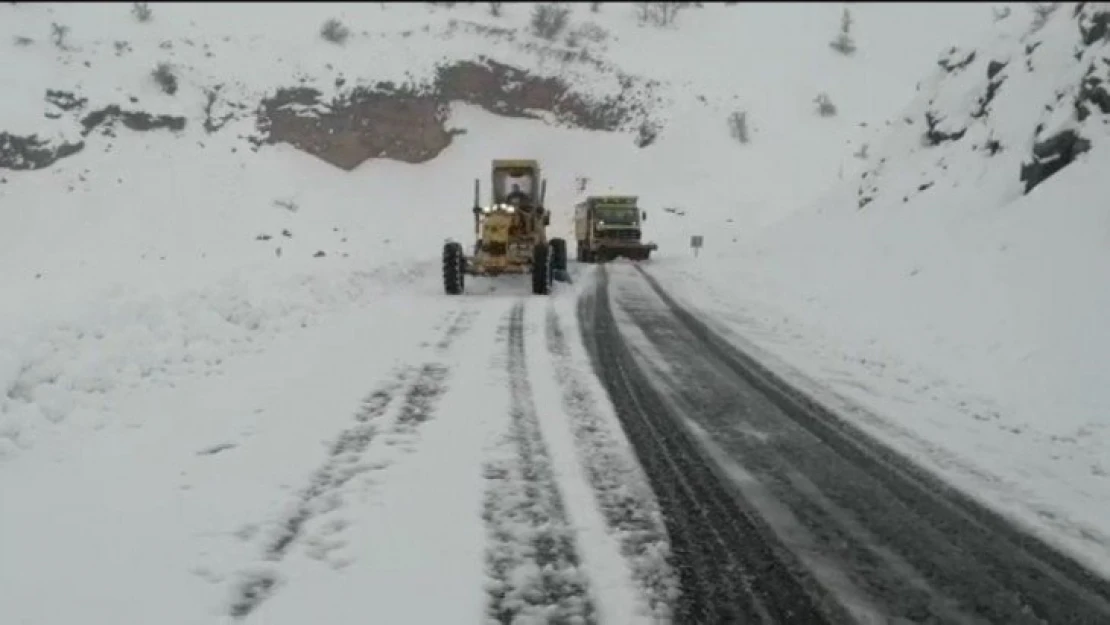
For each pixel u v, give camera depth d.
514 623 3.03
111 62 38.59
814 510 4.30
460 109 46.62
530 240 15.38
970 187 15.42
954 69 21.59
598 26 56.25
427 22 51.19
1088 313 8.66
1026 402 7.12
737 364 8.27
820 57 56.28
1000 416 6.67
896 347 9.70
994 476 5.02
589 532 3.88
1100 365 7.54
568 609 3.14
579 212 30.47
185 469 4.55
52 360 5.88
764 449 5.36
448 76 46.62
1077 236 10.64
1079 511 4.46
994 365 8.31
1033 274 10.41
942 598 3.36
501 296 13.77
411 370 7.32
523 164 15.88
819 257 17.44
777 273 17.53
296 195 36.69
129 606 3.06
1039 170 13.11
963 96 19.38
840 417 6.31
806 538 3.92
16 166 31.03
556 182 44.12
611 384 7.03
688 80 51.06
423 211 39.88
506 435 5.38
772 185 43.00
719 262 22.41
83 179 31.78
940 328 10.07
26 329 6.19
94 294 7.83
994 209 13.70
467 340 9.04
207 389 6.31
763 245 23.17
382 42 48.25
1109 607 3.33
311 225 34.50
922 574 3.58
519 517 4.03
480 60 47.72
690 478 4.71
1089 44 14.96
